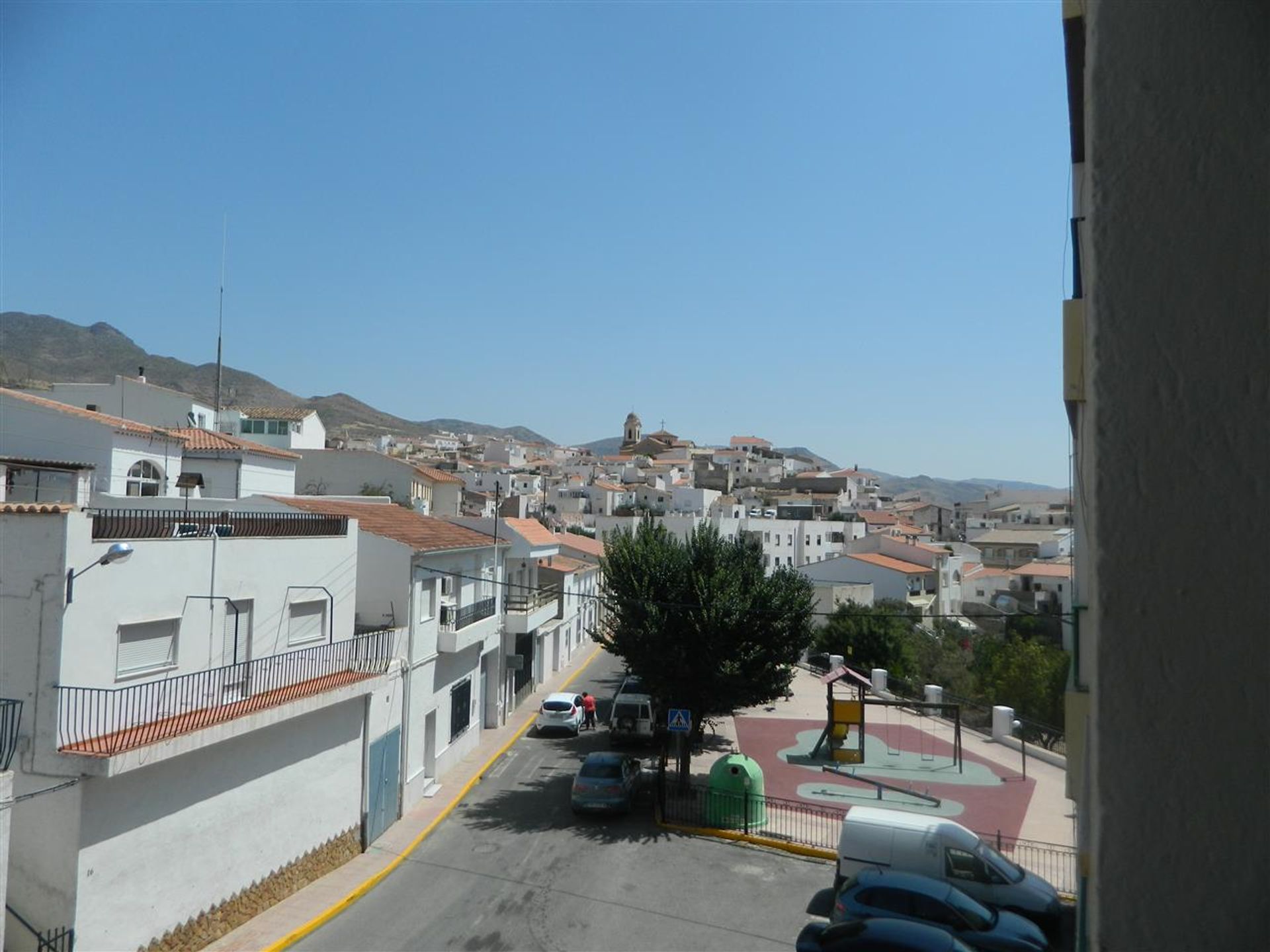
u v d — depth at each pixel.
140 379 50.16
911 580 68.00
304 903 16.00
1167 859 2.14
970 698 40.72
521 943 14.62
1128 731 2.19
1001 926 14.03
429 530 26.95
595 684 42.62
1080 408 5.68
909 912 14.11
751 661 22.94
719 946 14.64
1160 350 2.21
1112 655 2.21
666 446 199.62
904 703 28.58
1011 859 19.72
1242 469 2.12
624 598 24.09
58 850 11.70
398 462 63.16
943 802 24.48
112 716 12.88
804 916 16.12
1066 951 14.72
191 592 14.64
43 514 12.27
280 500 23.55
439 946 14.48
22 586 12.27
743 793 21.67
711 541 25.14
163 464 32.03
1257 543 2.09
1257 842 2.06
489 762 27.39
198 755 13.96
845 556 70.56
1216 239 2.20
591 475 161.50
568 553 54.34
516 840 20.39
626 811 22.19
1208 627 2.12
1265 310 2.13
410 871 18.20
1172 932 2.12
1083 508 5.46
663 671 23.44
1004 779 26.94
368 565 22.36
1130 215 2.28
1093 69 2.39
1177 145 2.26
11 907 11.71
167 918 13.24
